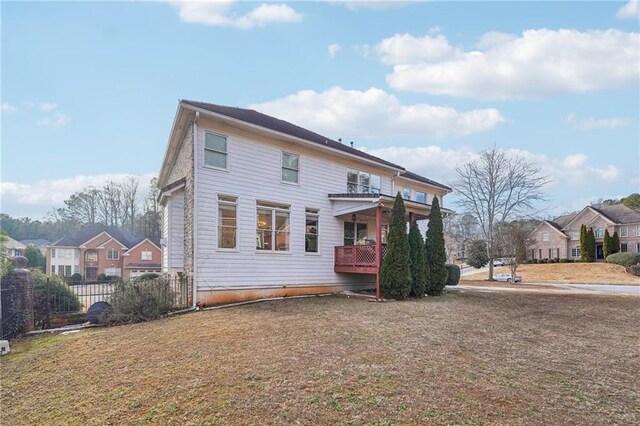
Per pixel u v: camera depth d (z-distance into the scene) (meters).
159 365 5.49
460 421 3.54
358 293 15.09
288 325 8.12
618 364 5.57
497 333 7.61
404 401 4.01
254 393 4.27
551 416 3.69
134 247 45.97
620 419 3.65
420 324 8.33
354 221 16.53
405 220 13.72
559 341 7.03
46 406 4.27
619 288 22.86
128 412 3.93
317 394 4.21
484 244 40.97
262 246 13.15
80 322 10.10
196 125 11.66
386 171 18.47
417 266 13.95
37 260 46.00
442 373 4.95
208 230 11.69
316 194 15.02
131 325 9.03
